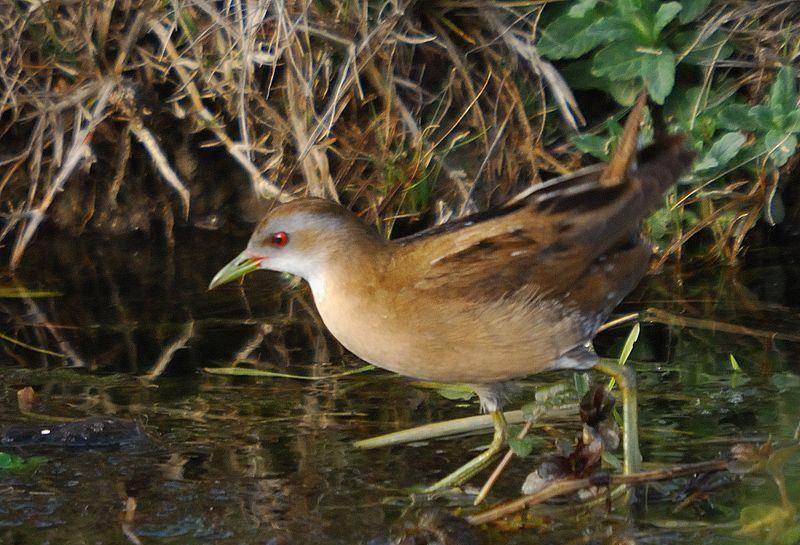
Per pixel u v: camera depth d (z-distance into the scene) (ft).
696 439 22.38
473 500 20.72
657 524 19.69
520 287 19.48
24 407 24.09
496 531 19.62
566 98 30.42
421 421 23.73
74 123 31.94
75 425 22.98
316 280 20.86
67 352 26.73
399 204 30.91
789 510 19.42
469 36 31.17
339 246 20.27
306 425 23.57
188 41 31.58
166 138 32.58
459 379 20.58
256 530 19.61
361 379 25.63
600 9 30.27
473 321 19.56
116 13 31.63
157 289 29.99
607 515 20.08
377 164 30.78
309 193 30.42
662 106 30.63
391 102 30.68
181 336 27.50
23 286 30.09
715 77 30.78
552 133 31.32
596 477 19.81
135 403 24.41
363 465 21.97
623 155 19.77
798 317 27.32
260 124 31.53
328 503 20.54
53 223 32.60
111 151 32.53
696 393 24.25
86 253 31.91
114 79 31.53
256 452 22.45
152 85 32.07
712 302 28.25
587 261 19.67
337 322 20.54
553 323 20.01
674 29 30.19
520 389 25.12
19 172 32.40
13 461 21.90
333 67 30.94
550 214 19.57
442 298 19.47
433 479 21.43
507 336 19.79
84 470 21.75
